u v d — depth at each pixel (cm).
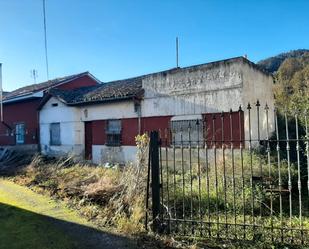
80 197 862
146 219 601
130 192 714
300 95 1475
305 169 965
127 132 1563
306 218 638
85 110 1789
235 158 1018
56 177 1132
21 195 967
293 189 849
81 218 702
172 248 517
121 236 580
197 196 741
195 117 1299
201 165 1058
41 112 2112
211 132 1234
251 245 507
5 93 3000
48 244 557
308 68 2234
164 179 923
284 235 529
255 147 1173
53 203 848
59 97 1891
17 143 2359
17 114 2362
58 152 1936
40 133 2111
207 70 1273
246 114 1200
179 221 583
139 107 1508
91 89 1959
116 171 1030
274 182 794
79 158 1739
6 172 1463
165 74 1406
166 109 1400
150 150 591
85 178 1017
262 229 543
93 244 550
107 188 815
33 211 772
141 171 738
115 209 706
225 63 1223
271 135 1486
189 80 1325
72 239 577
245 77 1214
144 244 537
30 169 1348
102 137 1689
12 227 653
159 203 588
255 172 844
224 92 1223
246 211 682
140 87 1543
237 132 1181
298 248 486
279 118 1589
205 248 507
